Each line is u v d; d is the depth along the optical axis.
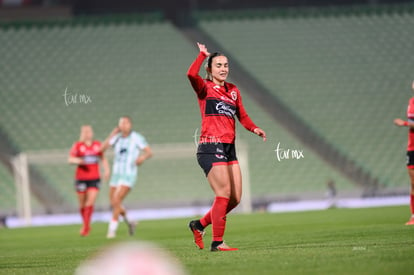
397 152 98.69
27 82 103.94
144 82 105.38
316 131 100.56
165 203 86.31
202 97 23.00
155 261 9.57
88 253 26.23
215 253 22.25
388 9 124.88
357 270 15.75
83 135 46.47
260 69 110.12
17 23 113.94
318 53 113.81
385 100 106.88
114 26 116.00
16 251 31.72
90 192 46.09
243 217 61.41
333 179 92.81
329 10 123.31
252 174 93.19
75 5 118.50
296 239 28.75
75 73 105.94
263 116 101.50
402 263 16.66
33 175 87.56
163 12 122.12
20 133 95.38
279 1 125.38
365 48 115.75
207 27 117.50
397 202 87.56
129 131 42.12
